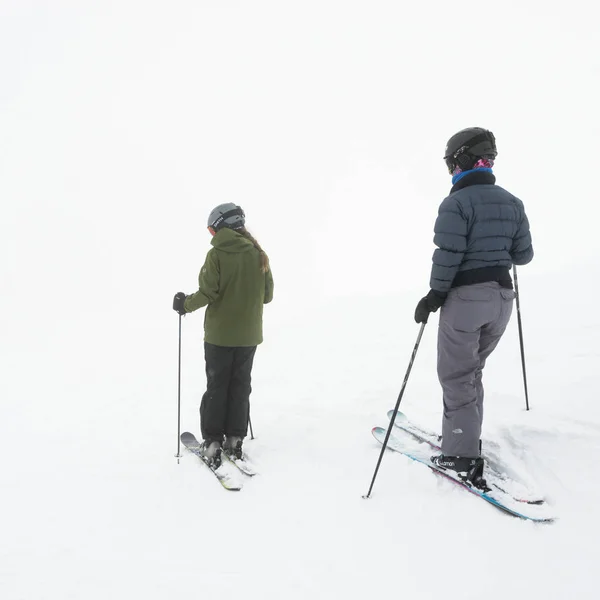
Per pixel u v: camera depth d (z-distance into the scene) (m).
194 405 5.19
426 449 3.51
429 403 4.39
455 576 2.37
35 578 2.51
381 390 4.80
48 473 3.73
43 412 5.66
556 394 4.13
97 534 2.87
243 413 3.70
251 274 3.58
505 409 3.92
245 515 2.96
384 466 3.38
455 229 2.84
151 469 3.64
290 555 2.59
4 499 3.33
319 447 3.75
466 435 3.06
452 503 2.91
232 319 3.56
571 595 2.20
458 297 2.96
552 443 3.39
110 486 3.42
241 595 2.34
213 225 3.59
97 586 2.44
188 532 2.84
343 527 2.79
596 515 2.70
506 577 2.33
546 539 2.55
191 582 2.44
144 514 3.05
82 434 4.58
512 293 3.02
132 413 5.10
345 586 2.36
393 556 2.54
